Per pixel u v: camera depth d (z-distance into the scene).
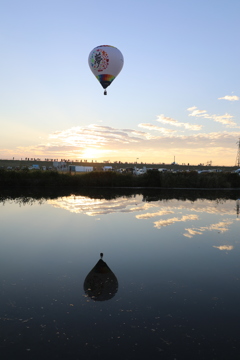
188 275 6.24
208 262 7.09
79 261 7.02
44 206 15.09
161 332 4.04
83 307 4.71
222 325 4.25
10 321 4.23
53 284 5.62
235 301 5.04
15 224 10.86
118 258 7.28
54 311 4.55
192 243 8.72
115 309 4.67
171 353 3.60
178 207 15.67
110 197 19.72
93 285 5.59
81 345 3.72
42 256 7.35
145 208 15.00
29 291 5.29
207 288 5.58
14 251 7.73
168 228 10.61
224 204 17.41
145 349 3.66
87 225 10.84
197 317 4.47
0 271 6.30
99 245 8.39
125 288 5.50
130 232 9.92
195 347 3.72
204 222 11.77
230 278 6.11
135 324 4.23
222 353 3.61
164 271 6.45
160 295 5.22
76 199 18.30
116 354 3.55
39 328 4.07
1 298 4.98
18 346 3.68
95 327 4.13
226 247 8.38
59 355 3.52
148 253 7.72
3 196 19.38
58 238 9.05
